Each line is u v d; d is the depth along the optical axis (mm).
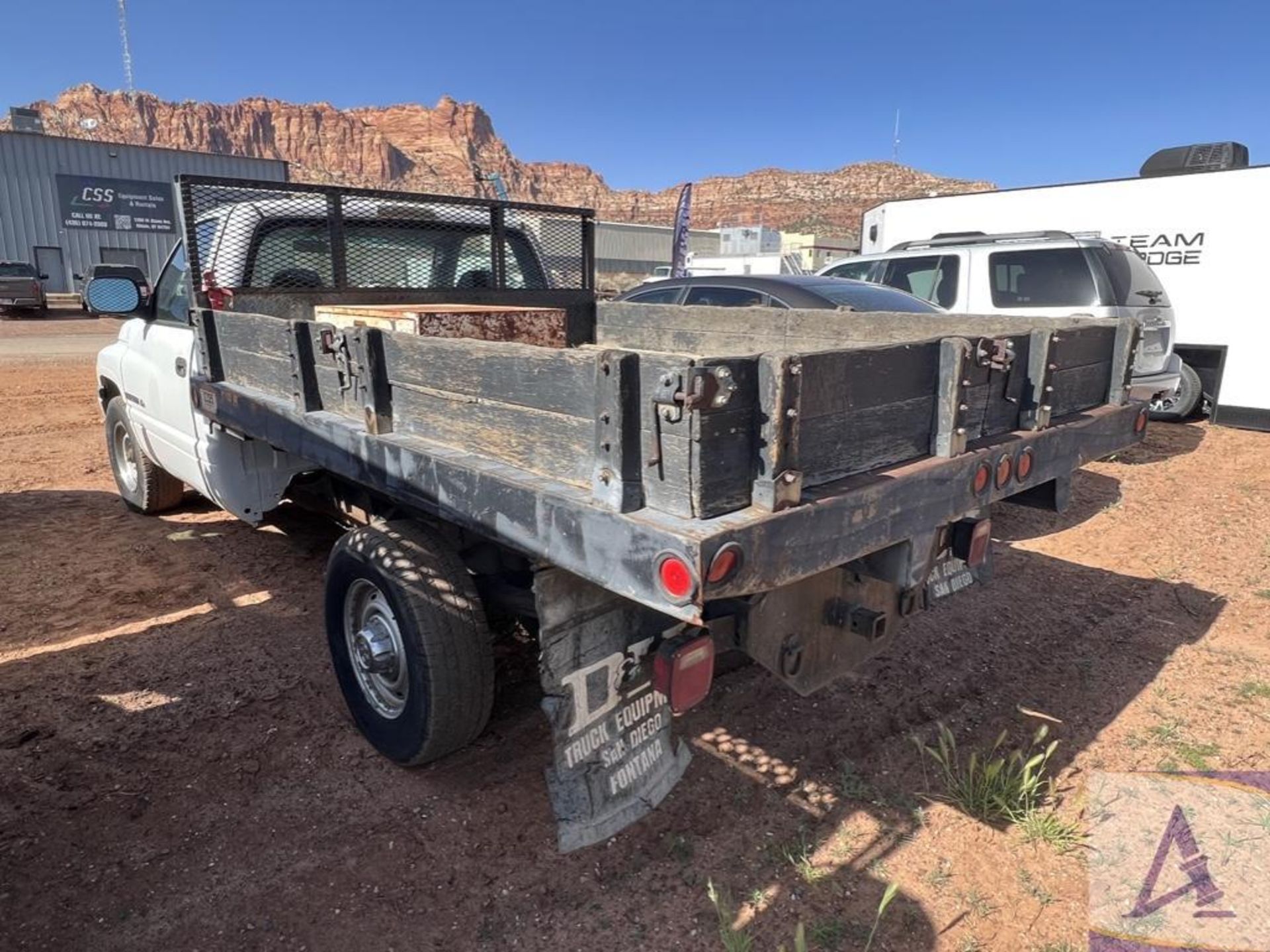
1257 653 3908
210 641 3910
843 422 2105
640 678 2441
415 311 3527
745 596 2281
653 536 1764
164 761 3002
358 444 2711
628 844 2607
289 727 3223
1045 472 2793
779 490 1866
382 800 2811
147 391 4957
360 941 2238
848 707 3402
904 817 2744
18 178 32625
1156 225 9172
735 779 2930
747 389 1839
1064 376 2924
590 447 1965
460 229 4676
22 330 21781
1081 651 3930
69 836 2615
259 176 38031
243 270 4070
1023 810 2758
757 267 38562
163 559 4961
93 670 3627
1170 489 6738
